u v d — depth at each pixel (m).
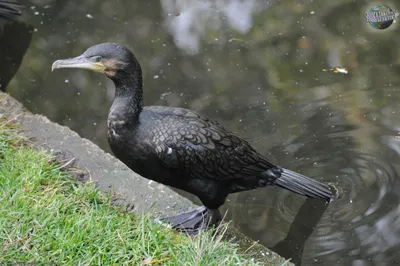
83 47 14.59
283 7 15.52
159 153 8.34
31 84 13.77
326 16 15.04
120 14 15.63
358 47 14.02
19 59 14.42
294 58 13.91
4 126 10.05
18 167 9.01
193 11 15.66
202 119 8.77
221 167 8.65
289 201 10.43
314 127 12.01
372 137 11.63
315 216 10.09
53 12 15.75
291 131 11.95
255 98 12.89
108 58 8.26
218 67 13.82
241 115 12.47
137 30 15.07
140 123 8.40
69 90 13.60
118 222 8.15
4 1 14.95
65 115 12.90
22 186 8.57
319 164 11.09
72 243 7.64
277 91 13.02
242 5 15.77
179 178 8.72
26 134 10.37
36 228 7.88
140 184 9.49
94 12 15.73
